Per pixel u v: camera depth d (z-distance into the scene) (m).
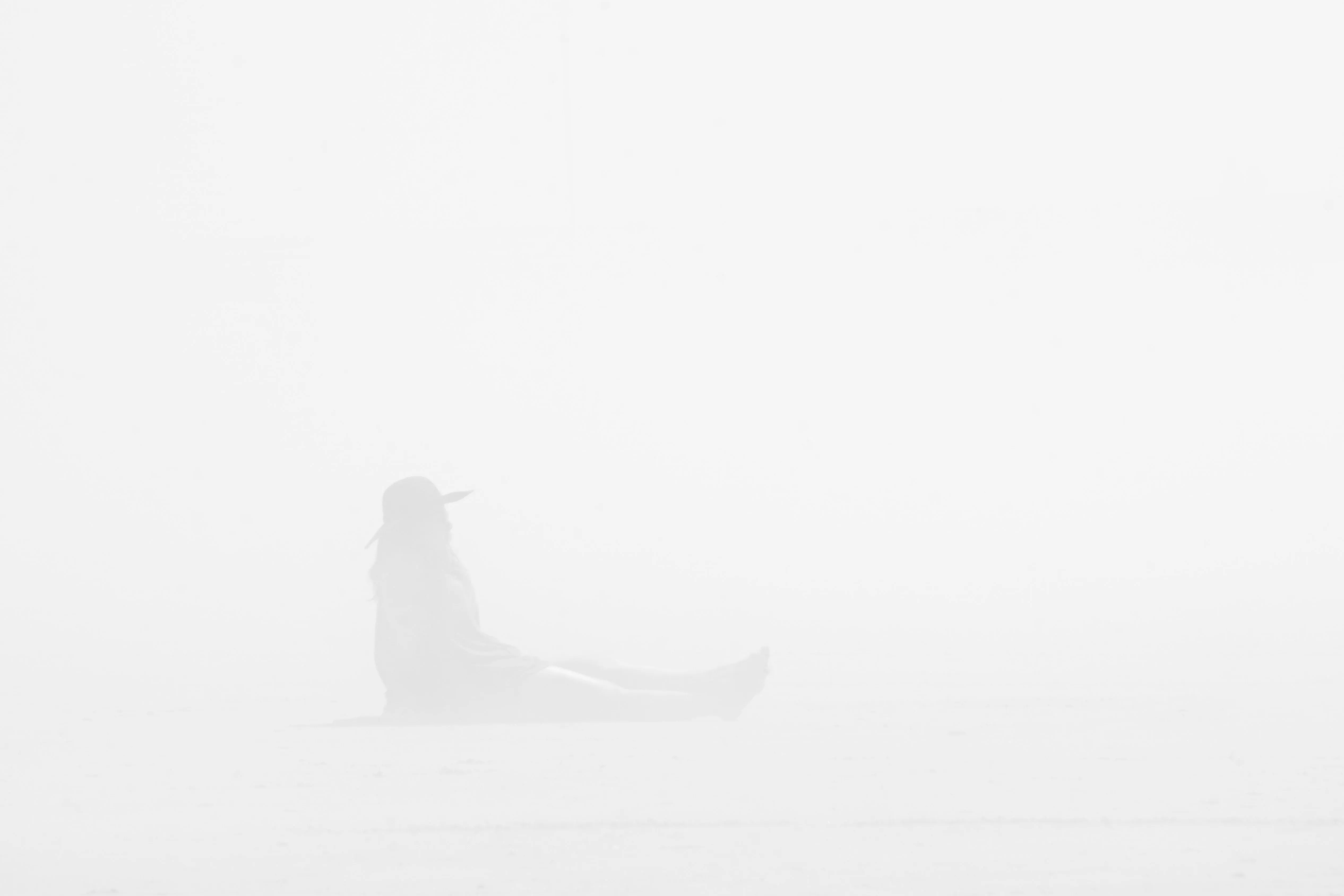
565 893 6.95
